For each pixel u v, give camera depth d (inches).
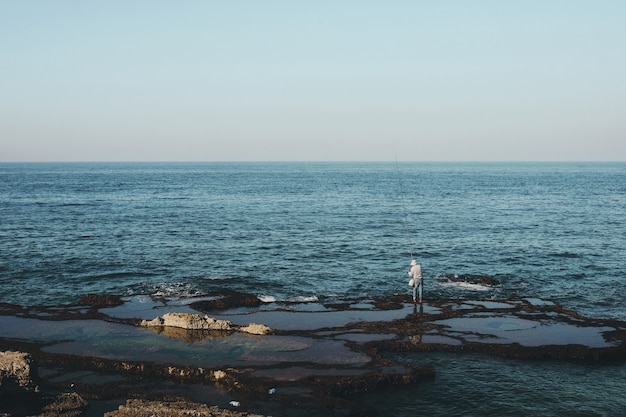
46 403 499.5
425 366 622.8
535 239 1524.4
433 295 936.3
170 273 1095.0
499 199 2849.4
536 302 893.8
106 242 1430.9
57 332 708.7
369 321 770.8
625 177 5639.8
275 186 4008.4
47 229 1644.9
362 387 561.0
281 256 1270.9
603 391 574.2
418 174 6545.3
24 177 5241.1
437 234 1606.8
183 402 505.7
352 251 1334.9
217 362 602.9
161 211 2194.9
